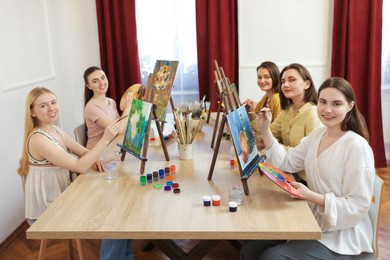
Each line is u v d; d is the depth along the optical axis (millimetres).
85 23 3707
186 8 3660
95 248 2422
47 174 1863
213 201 1415
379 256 2230
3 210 2545
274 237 1228
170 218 1326
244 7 3594
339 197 1441
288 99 2227
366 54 3527
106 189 1595
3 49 2633
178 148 1979
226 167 1830
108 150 2168
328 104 1520
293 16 3607
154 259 2283
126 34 3582
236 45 3695
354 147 1467
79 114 3916
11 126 2717
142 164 1750
